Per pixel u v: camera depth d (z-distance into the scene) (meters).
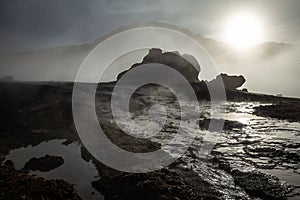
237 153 20.14
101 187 14.50
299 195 13.69
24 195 12.12
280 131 26.78
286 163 18.05
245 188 14.41
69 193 13.27
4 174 14.66
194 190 14.06
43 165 17.19
